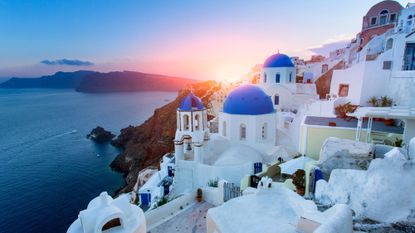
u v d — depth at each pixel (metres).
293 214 7.32
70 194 41.75
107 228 8.60
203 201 15.21
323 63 47.66
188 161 21.41
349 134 16.44
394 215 6.58
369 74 21.36
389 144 14.51
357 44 42.12
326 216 5.73
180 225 12.68
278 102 34.62
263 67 37.94
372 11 39.88
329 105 22.70
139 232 9.09
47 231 31.19
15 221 33.38
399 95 19.50
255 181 14.80
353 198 7.81
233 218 7.55
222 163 19.73
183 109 21.56
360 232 6.23
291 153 22.55
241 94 23.98
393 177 6.91
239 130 23.75
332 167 10.95
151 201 21.05
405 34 20.16
